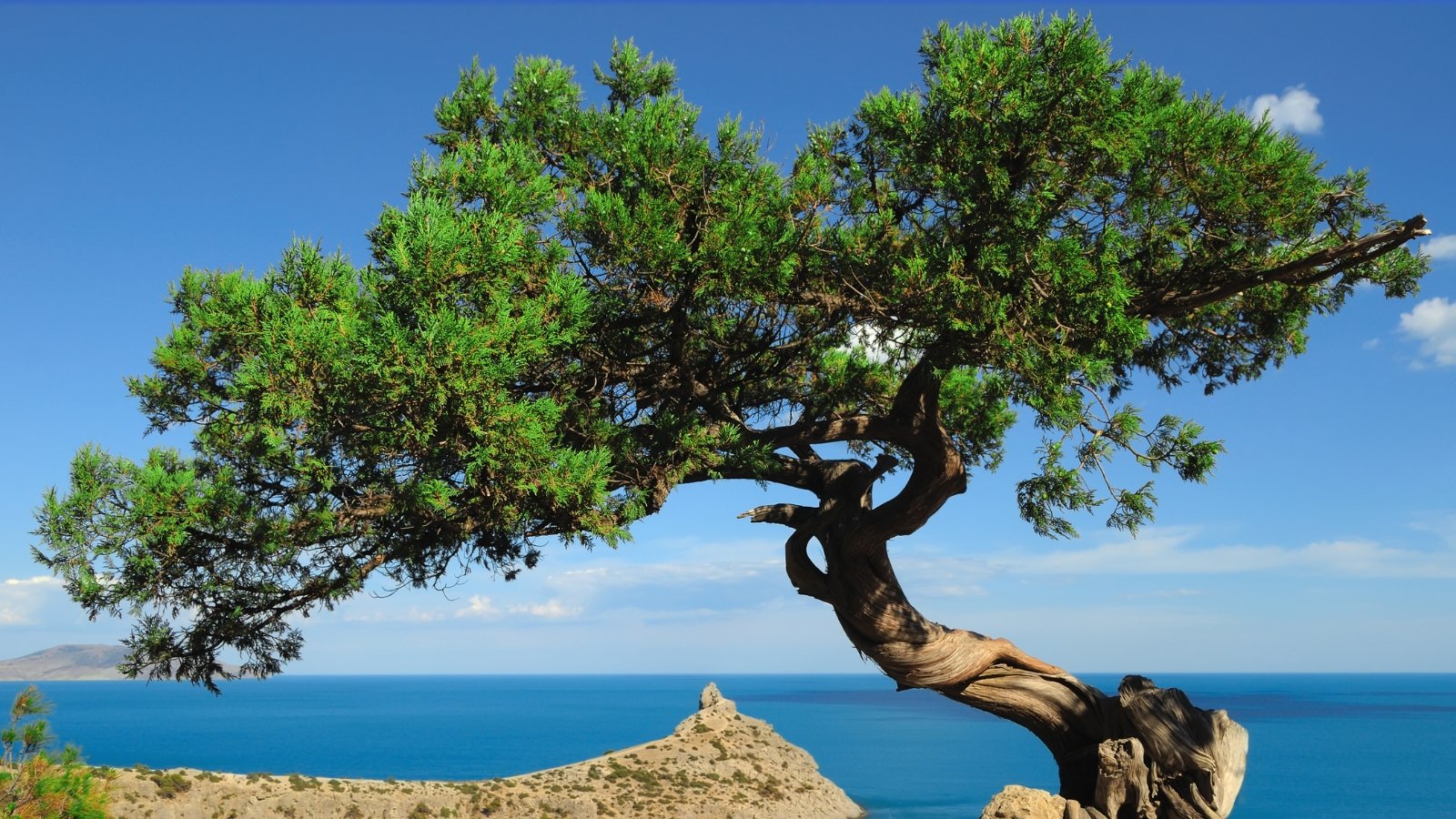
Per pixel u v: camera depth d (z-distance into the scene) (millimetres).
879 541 16078
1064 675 17109
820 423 15164
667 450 13156
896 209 13430
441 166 11891
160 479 11656
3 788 10125
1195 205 12742
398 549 12883
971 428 19750
